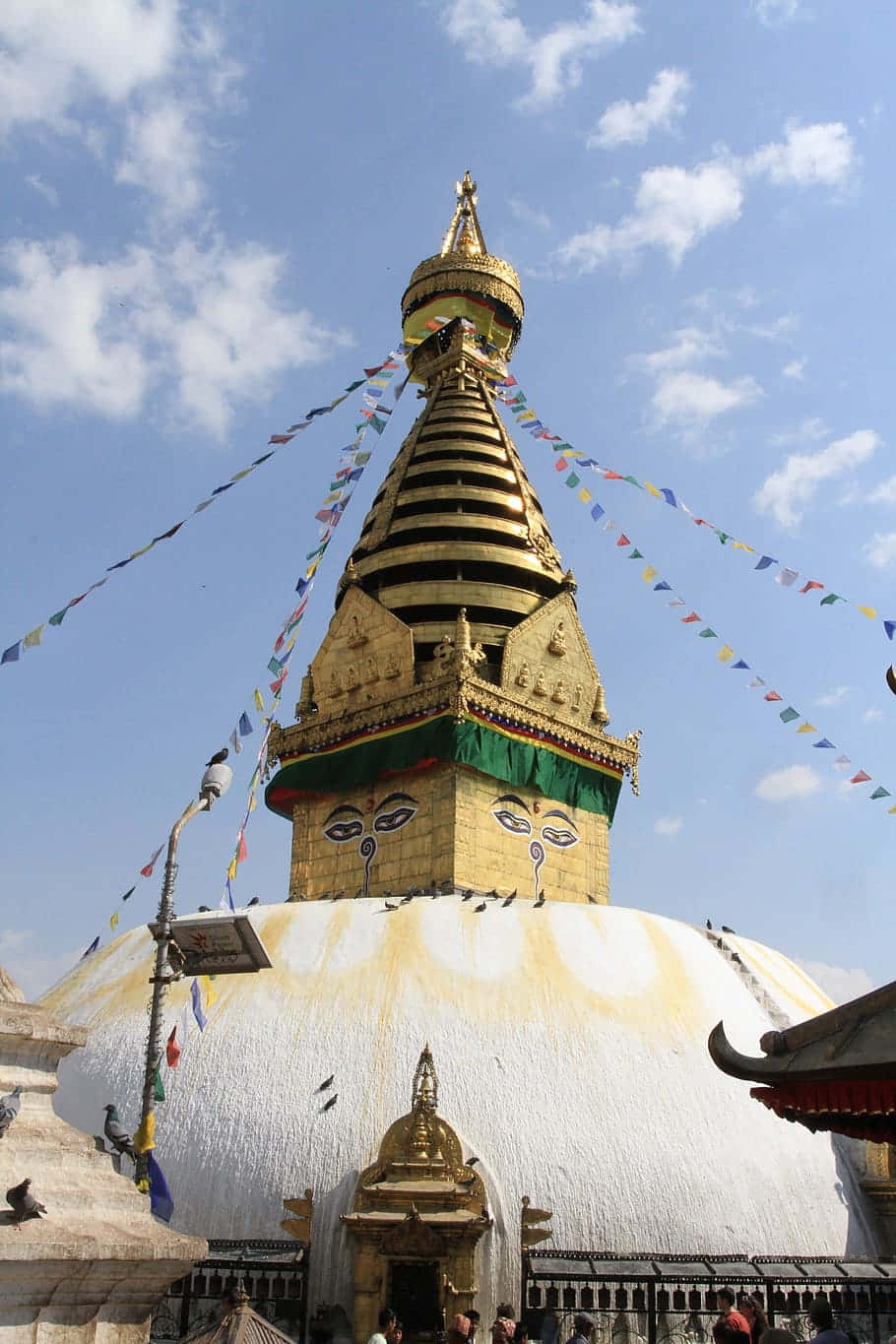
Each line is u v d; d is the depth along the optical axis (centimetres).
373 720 3906
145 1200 922
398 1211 2216
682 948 3083
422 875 3697
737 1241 2430
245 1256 2253
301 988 2731
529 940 2902
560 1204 2350
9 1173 836
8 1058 902
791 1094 987
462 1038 2588
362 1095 2473
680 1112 2577
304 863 4066
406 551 4294
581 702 4197
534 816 3900
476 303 5116
